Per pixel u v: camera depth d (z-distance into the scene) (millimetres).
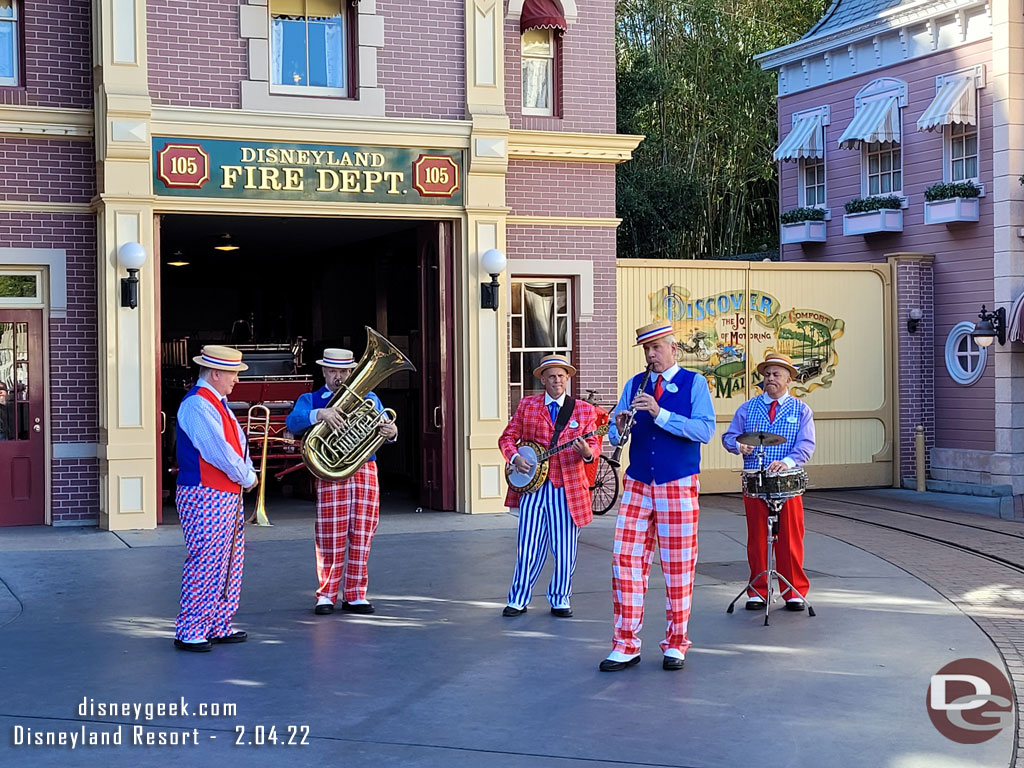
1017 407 17156
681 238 28328
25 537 11852
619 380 15828
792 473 8492
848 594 9344
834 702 6434
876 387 17859
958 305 17938
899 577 10086
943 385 18141
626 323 15906
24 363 12633
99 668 7094
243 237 16828
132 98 12102
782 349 17094
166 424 15547
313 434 8352
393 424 8555
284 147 12828
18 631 8031
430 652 7488
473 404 13594
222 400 7629
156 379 12398
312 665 7180
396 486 16969
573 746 5715
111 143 12055
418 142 13305
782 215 21641
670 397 7168
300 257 20469
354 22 13188
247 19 12688
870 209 19031
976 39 17688
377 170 13188
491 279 13547
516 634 7969
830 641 7797
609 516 13742
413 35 13359
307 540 11852
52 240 12484
